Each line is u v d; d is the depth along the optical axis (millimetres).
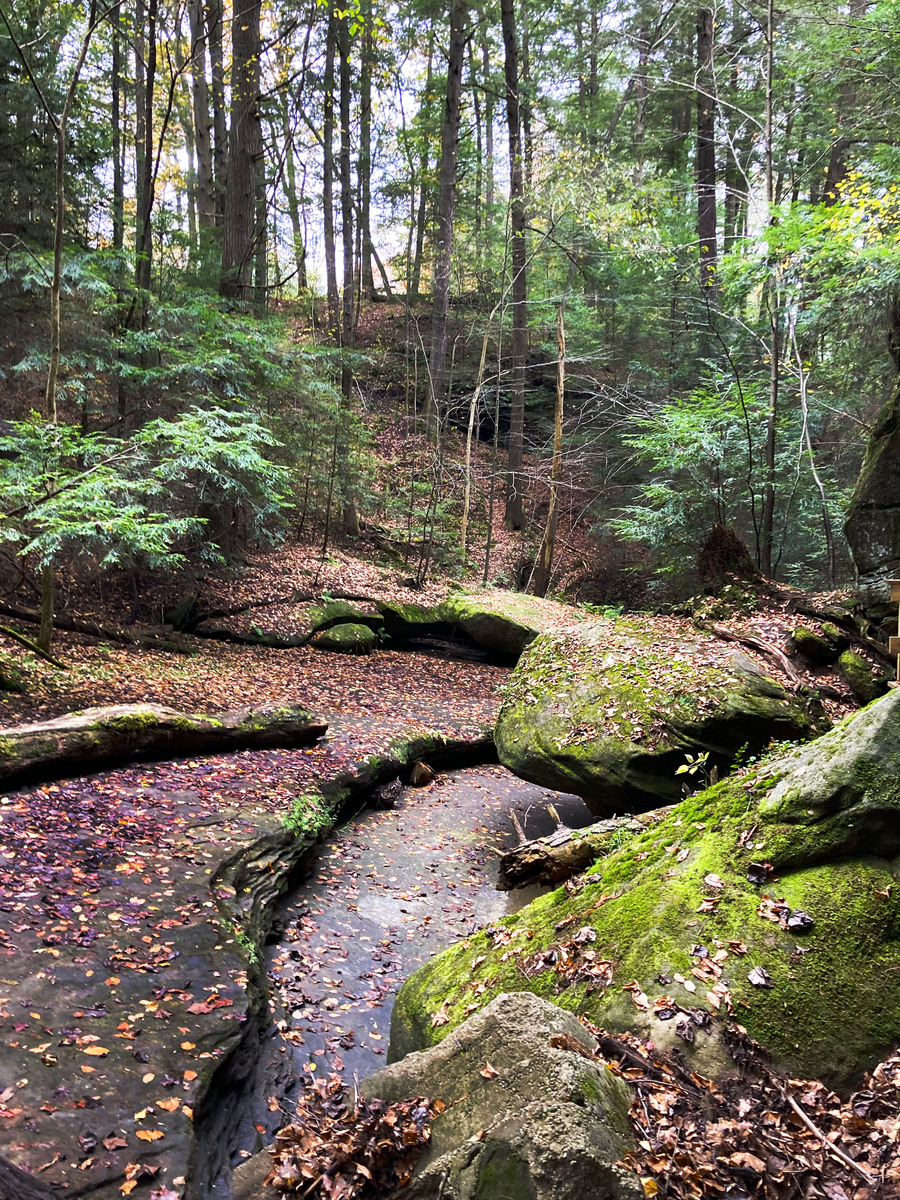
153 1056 3756
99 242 14930
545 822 9383
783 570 14148
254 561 16188
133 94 19281
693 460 13328
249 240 15352
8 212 11969
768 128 12203
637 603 17672
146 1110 3395
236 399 13070
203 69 20750
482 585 18984
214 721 8438
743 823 3986
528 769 8297
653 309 21766
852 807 3646
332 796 8273
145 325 12828
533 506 22906
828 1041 3037
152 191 13516
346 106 19953
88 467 10625
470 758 11609
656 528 14438
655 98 24234
